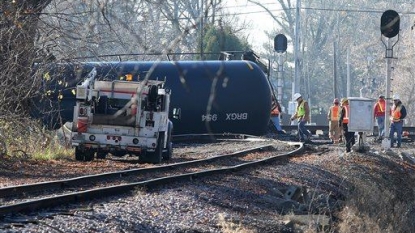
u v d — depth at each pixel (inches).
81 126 2454.5
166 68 3715.6
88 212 1333.7
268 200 1736.0
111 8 983.0
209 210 1508.4
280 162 2600.9
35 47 2404.0
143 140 2445.9
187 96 3740.2
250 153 2989.7
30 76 2444.6
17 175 1920.5
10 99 2434.8
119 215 1331.2
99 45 2212.1
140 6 1011.9
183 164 2300.7
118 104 2463.1
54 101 2989.7
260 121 3993.6
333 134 4141.2
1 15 2293.3
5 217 1245.1
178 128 3811.5
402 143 4507.9
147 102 2449.6
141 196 1571.1
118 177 1903.3
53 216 1275.8
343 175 2431.1
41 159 2375.7
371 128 3061.0
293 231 1433.3
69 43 2320.4
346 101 3211.1
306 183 2118.6
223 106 3865.7
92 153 2484.0
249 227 1385.3
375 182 2470.5
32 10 2310.5
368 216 1857.8
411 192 2723.9
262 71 3996.1
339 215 1732.3
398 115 4082.2
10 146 2449.6
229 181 1951.3
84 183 1756.9
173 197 1588.3
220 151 3065.9
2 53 2369.6
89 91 2464.3
